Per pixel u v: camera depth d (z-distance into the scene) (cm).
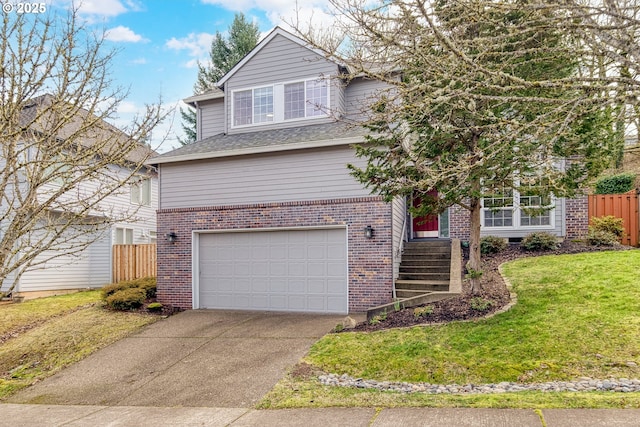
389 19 530
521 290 898
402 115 640
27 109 1160
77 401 689
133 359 858
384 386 634
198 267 1254
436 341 736
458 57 479
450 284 977
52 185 1442
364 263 1078
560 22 446
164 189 1299
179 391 688
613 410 480
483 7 489
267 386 669
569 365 612
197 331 998
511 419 479
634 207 1320
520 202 1278
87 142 1094
